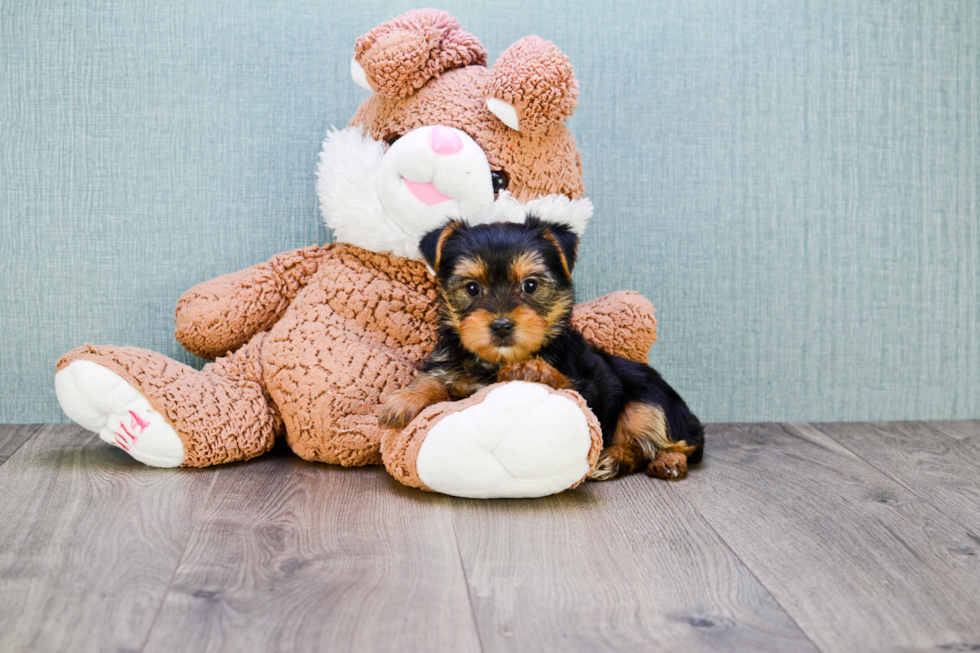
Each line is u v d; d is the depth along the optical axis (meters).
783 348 2.80
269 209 2.63
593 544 1.65
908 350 2.86
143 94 2.57
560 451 1.82
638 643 1.25
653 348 2.76
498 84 2.08
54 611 1.32
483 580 1.46
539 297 2.01
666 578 1.49
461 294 2.01
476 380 2.05
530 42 2.14
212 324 2.36
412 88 2.22
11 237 2.58
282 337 2.25
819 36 2.72
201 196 2.61
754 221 2.75
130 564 1.51
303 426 2.17
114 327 2.63
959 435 2.67
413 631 1.27
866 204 2.79
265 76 2.60
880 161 2.78
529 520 1.79
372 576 1.47
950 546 1.67
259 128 2.61
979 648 1.25
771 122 2.73
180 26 2.56
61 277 2.60
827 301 2.80
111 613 1.31
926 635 1.29
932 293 2.85
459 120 2.19
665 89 2.68
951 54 2.78
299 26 2.59
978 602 1.41
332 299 2.31
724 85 2.70
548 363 2.03
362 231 2.24
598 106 2.67
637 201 2.70
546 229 2.02
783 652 1.23
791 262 2.78
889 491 2.05
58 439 2.45
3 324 2.61
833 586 1.47
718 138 2.71
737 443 2.54
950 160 2.81
